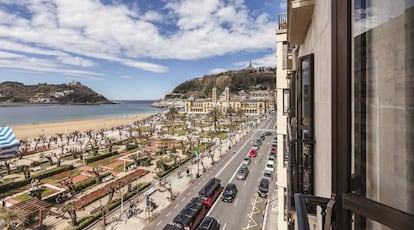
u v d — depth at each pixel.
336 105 2.38
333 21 2.42
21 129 101.88
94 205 28.06
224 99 149.75
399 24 1.91
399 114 1.91
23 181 33.72
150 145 62.69
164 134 82.88
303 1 4.39
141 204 28.61
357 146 2.19
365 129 2.17
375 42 2.12
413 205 1.79
